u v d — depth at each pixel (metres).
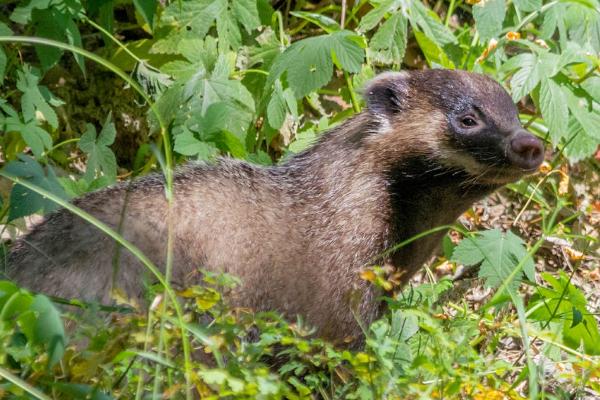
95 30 13.71
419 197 10.62
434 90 10.77
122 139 13.70
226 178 9.91
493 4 12.42
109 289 8.75
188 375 6.68
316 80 11.44
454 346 7.67
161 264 9.12
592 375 8.47
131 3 13.49
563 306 11.03
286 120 13.70
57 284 8.70
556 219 14.55
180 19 12.36
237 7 12.40
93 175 11.03
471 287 12.52
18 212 8.80
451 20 15.36
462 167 10.60
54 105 11.77
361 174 10.45
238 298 9.55
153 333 7.18
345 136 10.66
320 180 10.34
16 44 12.86
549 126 12.40
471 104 10.65
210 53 12.14
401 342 9.35
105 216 9.16
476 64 12.99
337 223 10.14
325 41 11.52
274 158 13.71
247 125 11.91
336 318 9.94
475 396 7.71
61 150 13.12
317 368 8.79
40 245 8.98
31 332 6.55
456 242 13.20
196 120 11.34
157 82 12.65
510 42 13.96
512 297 8.31
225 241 9.52
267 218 9.85
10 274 8.84
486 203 14.50
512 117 10.70
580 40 13.48
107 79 13.62
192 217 9.43
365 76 13.10
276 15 13.05
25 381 6.51
